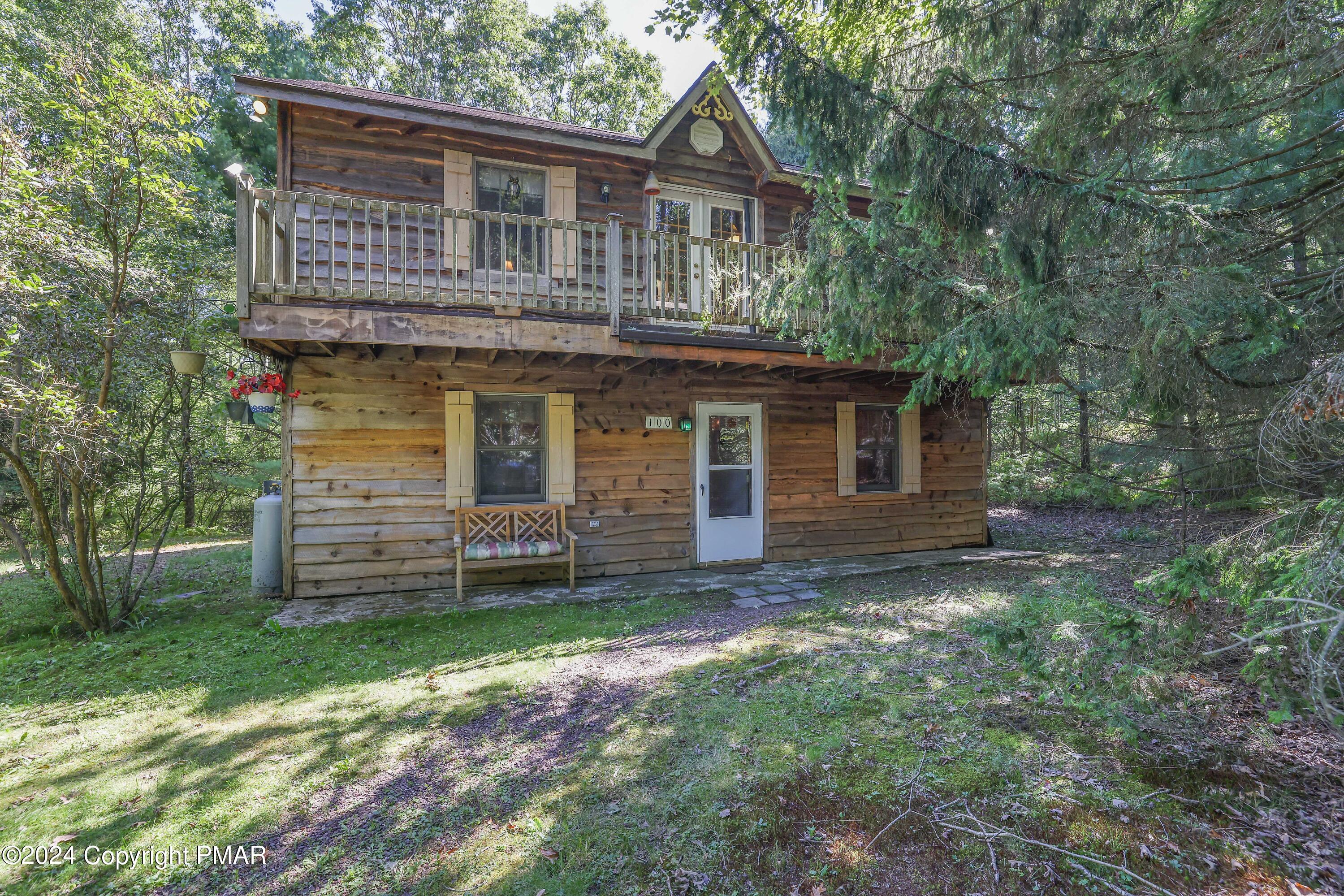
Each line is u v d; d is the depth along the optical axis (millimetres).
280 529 6285
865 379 8055
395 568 6355
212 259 6582
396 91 20984
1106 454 7344
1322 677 2014
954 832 2375
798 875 2176
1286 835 2336
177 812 2549
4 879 2162
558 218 7008
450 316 5434
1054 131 3627
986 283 3916
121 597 5309
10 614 5473
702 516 7590
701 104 7539
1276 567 2439
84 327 4809
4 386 3957
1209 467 5648
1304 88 3354
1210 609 3305
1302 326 2846
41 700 3695
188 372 5430
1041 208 3254
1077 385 4617
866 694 3633
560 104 23422
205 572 7496
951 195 3277
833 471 8289
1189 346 3217
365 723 3383
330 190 6223
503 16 21109
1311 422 2826
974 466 9164
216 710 3543
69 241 4504
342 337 5117
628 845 2330
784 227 8297
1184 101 3510
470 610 5660
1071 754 2908
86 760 2973
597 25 22531
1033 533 10328
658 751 3020
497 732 3252
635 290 5992
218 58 16672
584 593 6281
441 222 5375
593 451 7090
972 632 3104
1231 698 3416
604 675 4059
